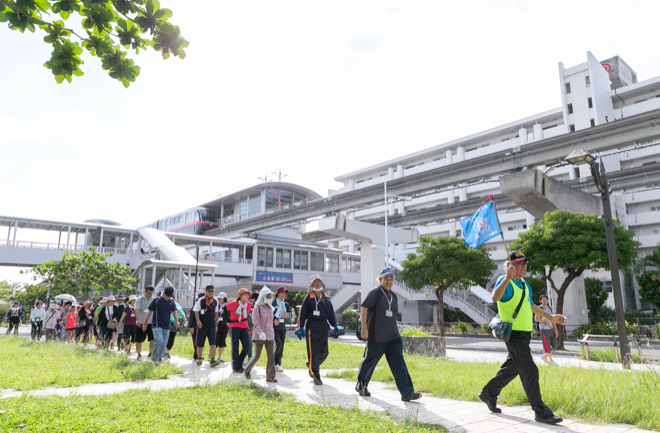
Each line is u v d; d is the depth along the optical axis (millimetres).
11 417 4031
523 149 32125
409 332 15195
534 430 4297
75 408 4617
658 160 54625
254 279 48719
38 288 46094
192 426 3959
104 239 50250
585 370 8055
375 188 42812
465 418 4832
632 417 4699
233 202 77000
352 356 12852
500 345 21547
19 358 9820
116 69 3764
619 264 21875
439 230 75000
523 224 64312
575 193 26250
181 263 32250
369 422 4336
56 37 3580
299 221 51906
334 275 56156
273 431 3857
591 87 59344
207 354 12953
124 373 7727
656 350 15945
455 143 75875
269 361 7730
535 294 33562
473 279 25969
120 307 13945
